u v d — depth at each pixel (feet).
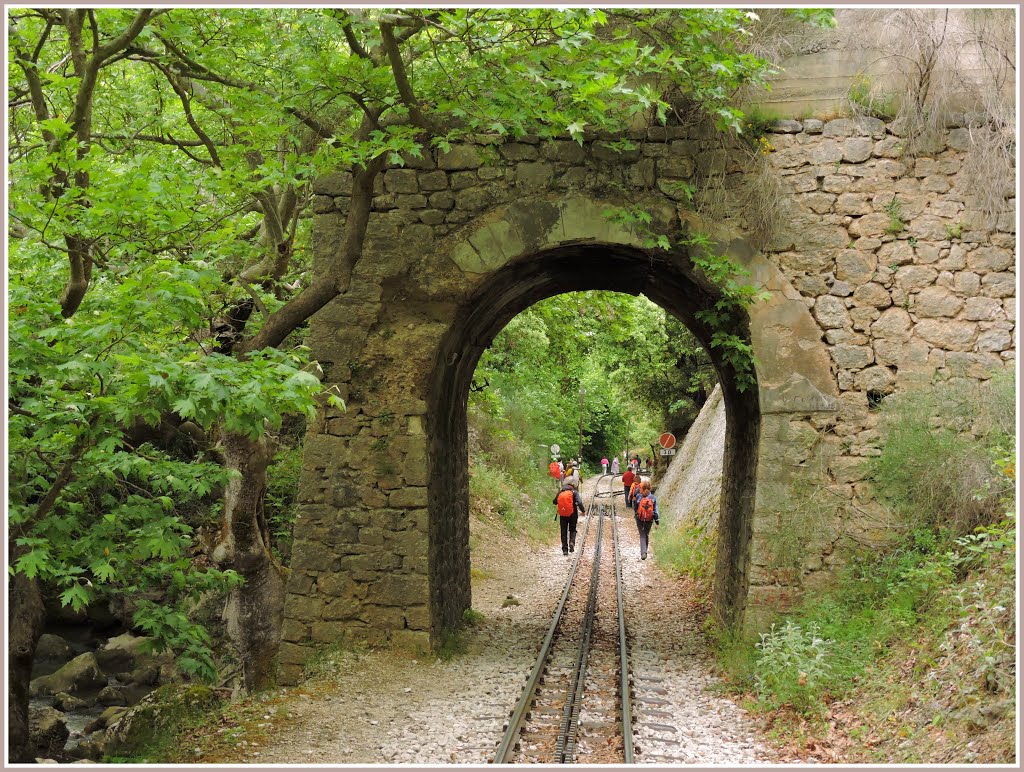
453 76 30.94
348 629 36.65
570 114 28.63
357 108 32.86
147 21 28.07
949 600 28.48
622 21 34.94
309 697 30.89
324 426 37.52
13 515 20.95
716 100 33.58
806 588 34.91
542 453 117.19
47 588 50.70
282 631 37.04
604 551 77.87
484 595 55.06
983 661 23.18
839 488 35.24
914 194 35.65
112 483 24.16
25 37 31.81
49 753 32.91
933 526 33.96
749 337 36.09
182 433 34.88
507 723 27.68
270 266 38.32
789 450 35.63
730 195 36.06
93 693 42.70
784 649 30.60
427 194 37.29
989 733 21.02
